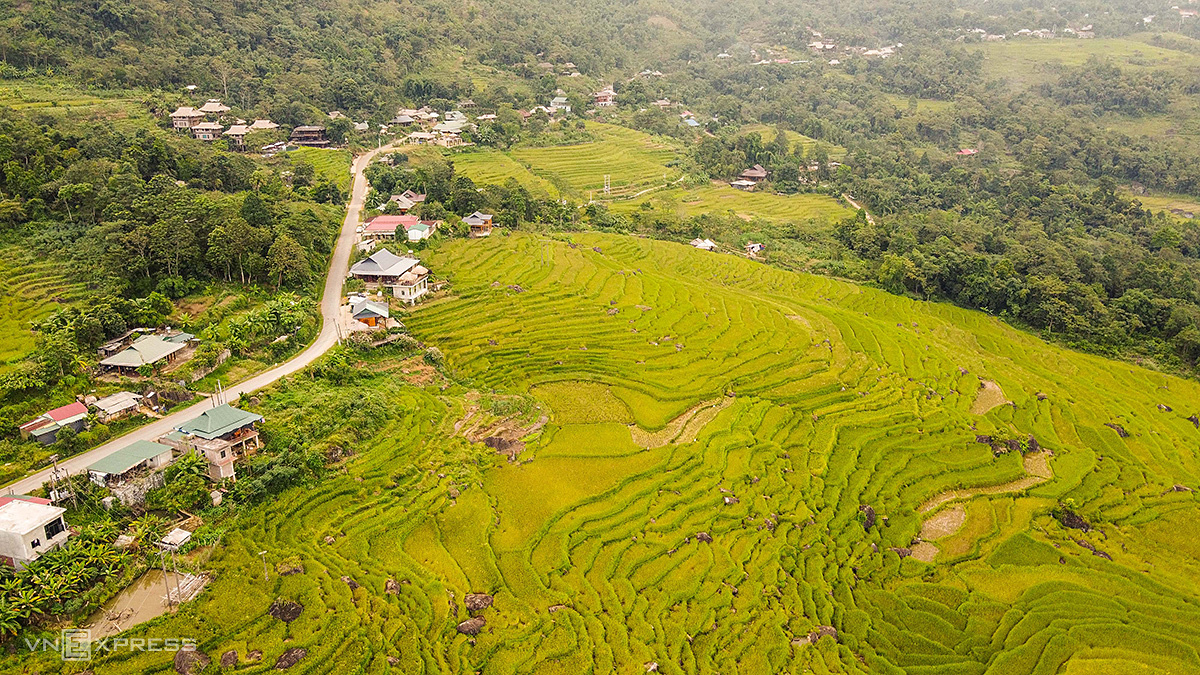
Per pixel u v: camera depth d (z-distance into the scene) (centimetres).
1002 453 7344
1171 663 4922
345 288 8550
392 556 5069
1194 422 8425
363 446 6028
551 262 10175
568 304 9094
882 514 6388
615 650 4625
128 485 4981
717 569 5475
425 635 4506
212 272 7956
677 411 7262
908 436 7419
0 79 11306
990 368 9200
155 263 7556
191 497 5031
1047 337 10750
